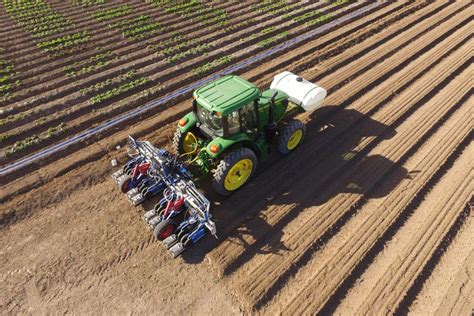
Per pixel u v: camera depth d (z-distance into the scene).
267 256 7.68
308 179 9.35
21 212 8.60
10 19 17.42
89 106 11.84
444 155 9.90
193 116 8.81
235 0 19.23
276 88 10.41
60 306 6.92
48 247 7.90
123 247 7.88
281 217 8.43
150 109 11.73
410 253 7.67
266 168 9.69
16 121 11.14
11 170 9.56
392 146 10.26
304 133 9.95
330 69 13.58
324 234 8.05
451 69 13.39
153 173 8.46
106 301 6.98
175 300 6.98
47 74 13.28
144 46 15.17
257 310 6.83
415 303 6.90
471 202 8.63
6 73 13.40
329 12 17.72
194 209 7.64
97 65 13.89
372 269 7.45
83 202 8.88
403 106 11.70
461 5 18.16
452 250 7.71
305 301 6.93
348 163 9.80
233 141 8.04
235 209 8.63
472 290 7.01
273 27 16.20
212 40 15.65
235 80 8.55
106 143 10.52
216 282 7.25
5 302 6.96
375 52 14.54
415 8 17.98
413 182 9.18
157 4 18.81
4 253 7.77
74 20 17.30
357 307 6.86
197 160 8.38
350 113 11.48
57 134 10.74
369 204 8.71
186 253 7.73
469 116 11.21
